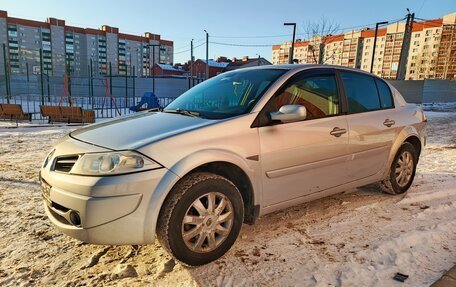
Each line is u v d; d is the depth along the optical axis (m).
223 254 2.76
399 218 3.61
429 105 31.31
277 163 2.98
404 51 30.25
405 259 2.74
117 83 40.66
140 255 2.86
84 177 2.36
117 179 2.31
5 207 3.88
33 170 5.58
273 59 106.56
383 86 4.25
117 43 95.69
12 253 2.88
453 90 35.97
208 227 2.63
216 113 3.05
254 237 3.17
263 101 3.01
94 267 2.68
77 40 91.31
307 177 3.25
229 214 2.75
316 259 2.77
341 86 3.66
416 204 4.04
